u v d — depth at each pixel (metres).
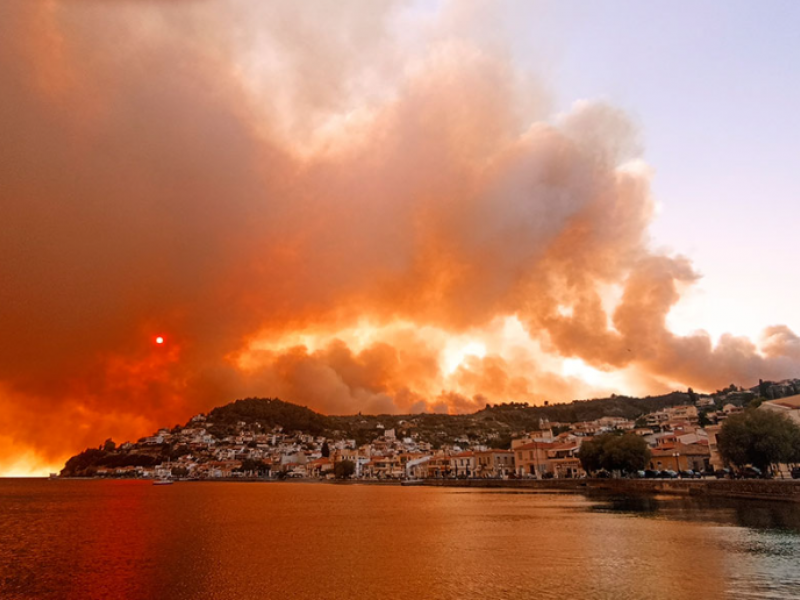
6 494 171.62
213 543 51.09
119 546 50.12
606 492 109.56
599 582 31.22
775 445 73.50
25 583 34.78
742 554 37.53
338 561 40.28
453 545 46.72
